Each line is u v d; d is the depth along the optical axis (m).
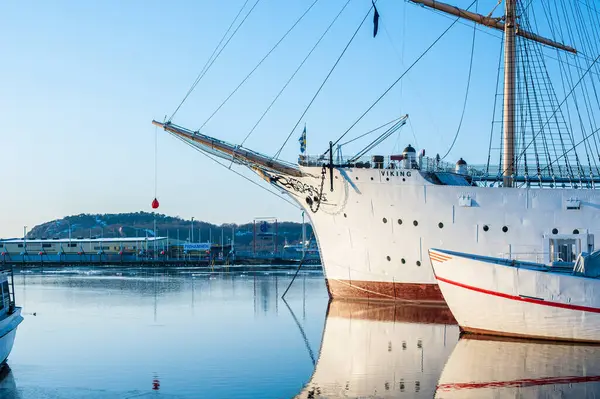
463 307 27.19
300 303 43.56
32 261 132.00
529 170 41.47
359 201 38.94
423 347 25.39
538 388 18.86
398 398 18.17
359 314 35.34
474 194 36.34
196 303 44.41
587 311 25.05
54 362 23.86
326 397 18.47
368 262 39.34
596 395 18.09
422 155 39.25
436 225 37.09
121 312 39.12
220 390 19.55
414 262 37.88
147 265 122.94
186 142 43.19
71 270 104.19
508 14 41.28
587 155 41.66
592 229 34.72
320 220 41.00
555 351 24.00
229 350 25.86
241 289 57.28
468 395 18.28
